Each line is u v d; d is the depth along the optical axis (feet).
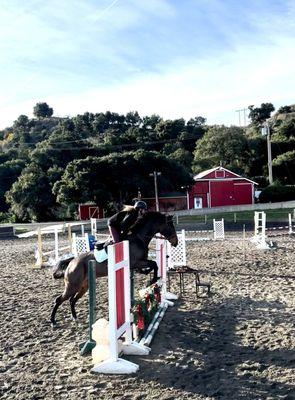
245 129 439.63
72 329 30.89
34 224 183.52
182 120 390.63
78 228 151.23
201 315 33.71
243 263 59.98
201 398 19.20
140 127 404.36
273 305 36.04
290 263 58.95
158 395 19.70
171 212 181.06
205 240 96.89
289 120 368.48
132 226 32.12
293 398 18.65
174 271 41.91
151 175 193.26
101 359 23.88
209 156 304.91
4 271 62.23
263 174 293.23
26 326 32.12
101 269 30.30
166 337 28.40
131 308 28.43
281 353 24.54
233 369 22.48
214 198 224.12
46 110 633.20
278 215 165.48
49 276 55.88
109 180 197.47
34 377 22.40
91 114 501.97
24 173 247.91
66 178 201.67
